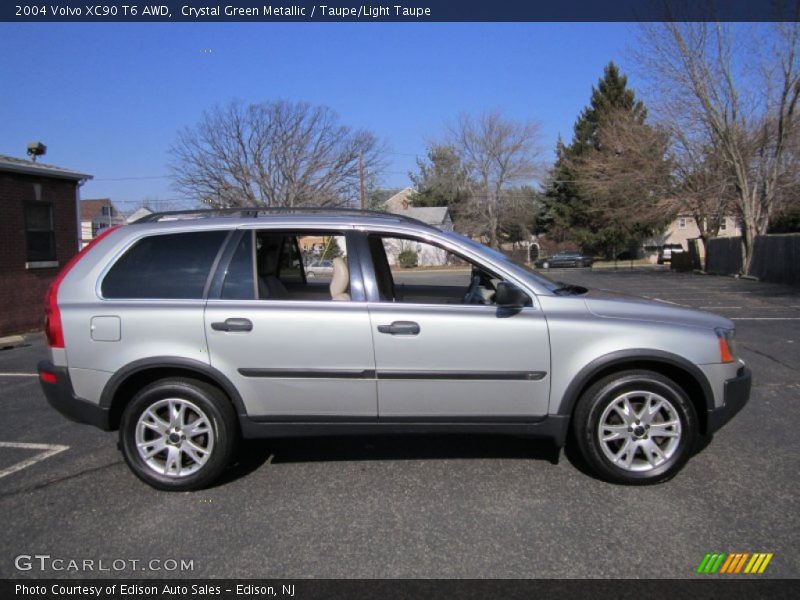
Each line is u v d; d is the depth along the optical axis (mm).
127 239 4336
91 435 5422
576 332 4055
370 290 4176
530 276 4344
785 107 25453
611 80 51375
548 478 4277
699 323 4207
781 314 13570
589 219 54000
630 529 3535
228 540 3502
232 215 4535
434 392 4102
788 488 4039
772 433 5133
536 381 4082
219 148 35875
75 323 4156
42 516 3828
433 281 5688
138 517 3805
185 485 4129
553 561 3221
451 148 58438
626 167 33125
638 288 22719
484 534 3514
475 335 4055
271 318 4078
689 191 31016
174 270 4266
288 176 36750
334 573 3152
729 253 30906
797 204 27891
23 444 5188
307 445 5016
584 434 4109
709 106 26969
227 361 4090
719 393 4129
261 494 4105
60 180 14070
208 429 4133
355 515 3779
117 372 4117
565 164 53844
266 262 4625
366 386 4102
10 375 8297
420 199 67688
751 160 27703
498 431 4188
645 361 4137
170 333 4102
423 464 4570
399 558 3279
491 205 53719
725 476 4246
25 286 13156
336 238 5199
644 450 4098
